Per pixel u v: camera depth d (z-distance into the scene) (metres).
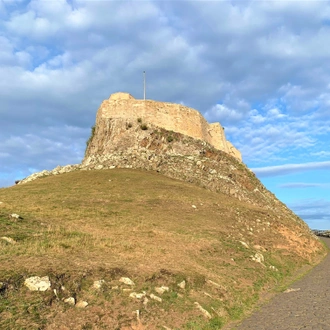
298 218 57.03
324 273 23.53
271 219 36.53
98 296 11.70
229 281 16.70
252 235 27.80
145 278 13.68
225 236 24.64
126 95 66.88
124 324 10.53
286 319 13.27
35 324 9.29
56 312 10.21
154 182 42.94
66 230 19.36
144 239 20.28
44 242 15.83
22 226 18.61
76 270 12.68
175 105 66.81
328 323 12.63
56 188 38.00
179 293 13.59
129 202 32.47
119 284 12.80
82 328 9.78
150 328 10.70
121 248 17.20
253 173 62.47
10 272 11.29
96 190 37.06
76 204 29.77
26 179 53.16
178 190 40.06
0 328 8.73
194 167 53.88
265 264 21.75
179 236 22.17
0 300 9.95
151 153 56.62
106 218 25.22
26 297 10.41
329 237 67.06
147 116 63.91
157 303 12.29
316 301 15.85
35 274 11.49
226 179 52.25
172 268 15.55
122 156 55.53
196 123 68.06
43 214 23.94
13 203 28.11
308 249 32.09
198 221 27.86
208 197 39.19
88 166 55.59
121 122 62.72
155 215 28.20
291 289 18.56
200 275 15.60
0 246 14.11
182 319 11.77
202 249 20.36
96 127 69.94
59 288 11.33
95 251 16.00
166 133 61.22
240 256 21.19
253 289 17.03
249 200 49.56
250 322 13.02
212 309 13.16
